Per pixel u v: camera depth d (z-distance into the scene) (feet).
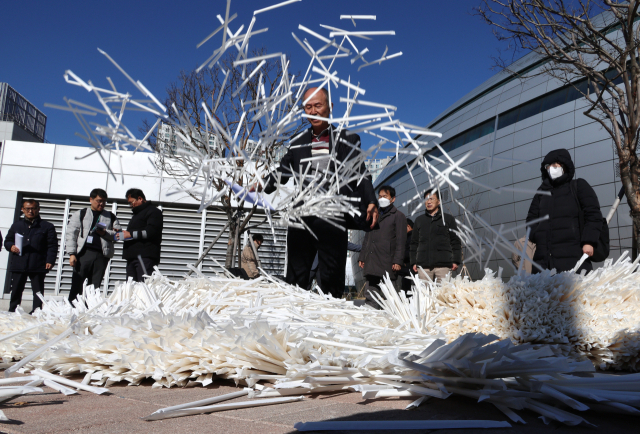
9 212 35.94
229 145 5.05
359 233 80.18
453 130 70.79
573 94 51.39
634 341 7.61
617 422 4.03
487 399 4.30
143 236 18.48
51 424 3.73
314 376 4.95
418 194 4.66
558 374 4.47
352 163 5.93
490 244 3.94
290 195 6.31
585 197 11.63
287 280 10.95
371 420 3.88
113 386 5.54
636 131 21.09
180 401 4.63
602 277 8.71
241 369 5.31
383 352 5.38
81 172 36.63
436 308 8.91
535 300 7.82
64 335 6.22
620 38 32.68
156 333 5.98
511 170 54.24
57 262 35.78
